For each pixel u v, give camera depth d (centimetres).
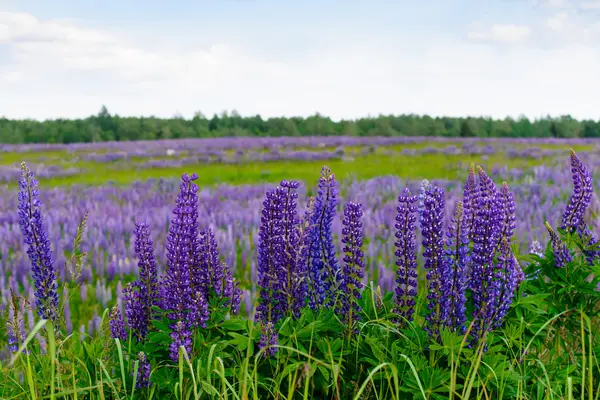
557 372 364
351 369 361
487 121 6197
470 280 365
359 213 366
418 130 6241
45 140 5375
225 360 360
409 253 366
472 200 367
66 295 382
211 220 1028
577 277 404
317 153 2752
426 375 329
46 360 336
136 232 382
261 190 1452
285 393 351
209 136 5834
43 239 375
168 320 352
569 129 6053
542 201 1226
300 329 348
